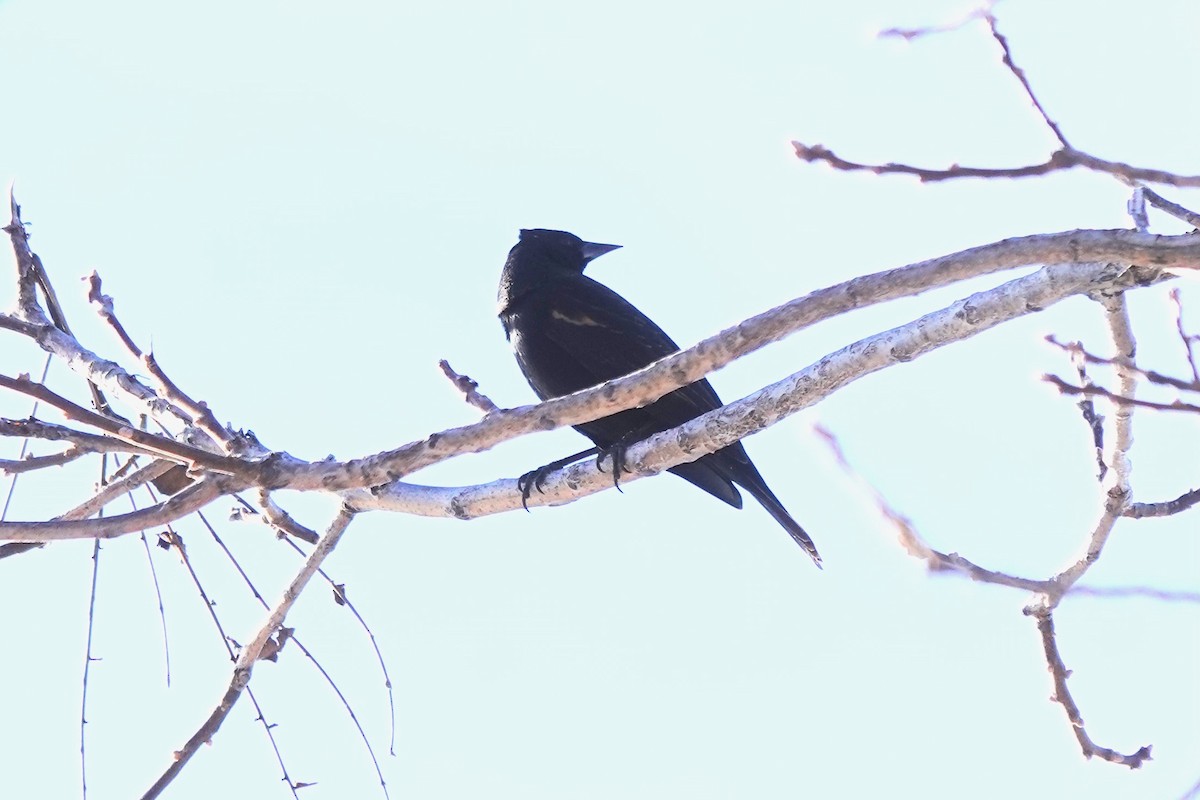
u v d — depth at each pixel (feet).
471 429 27.09
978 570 20.25
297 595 36.19
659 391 26.35
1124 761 34.27
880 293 24.17
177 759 35.50
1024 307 26.32
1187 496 31.24
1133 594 18.74
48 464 34.94
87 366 36.19
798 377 29.78
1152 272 24.98
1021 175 20.12
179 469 36.96
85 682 34.17
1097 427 31.63
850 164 20.54
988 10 19.66
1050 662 34.12
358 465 27.04
